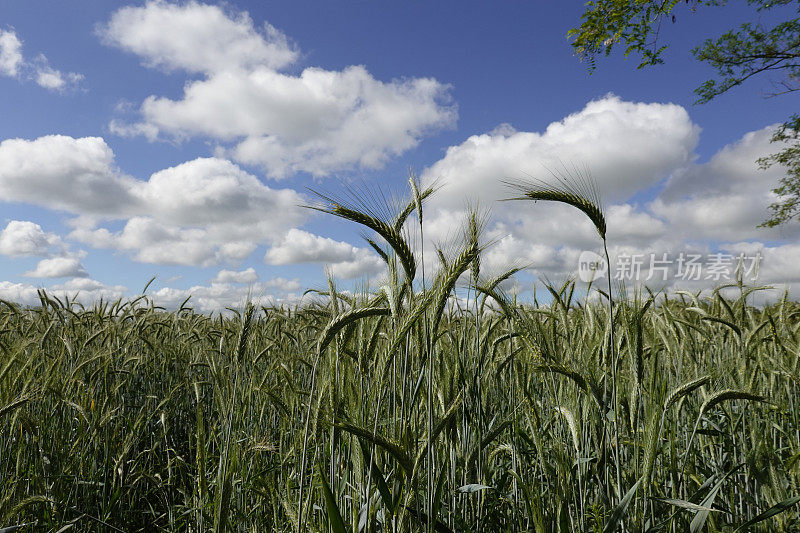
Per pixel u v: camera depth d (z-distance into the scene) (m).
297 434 4.15
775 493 3.33
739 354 4.66
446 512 3.37
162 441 6.81
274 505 3.62
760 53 19.55
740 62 20.08
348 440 3.28
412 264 2.73
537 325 3.72
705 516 2.75
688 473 3.63
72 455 5.29
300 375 5.62
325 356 3.51
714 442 4.35
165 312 10.17
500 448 3.68
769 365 4.87
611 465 3.22
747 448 4.04
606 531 2.65
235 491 4.18
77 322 7.87
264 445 4.09
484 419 3.87
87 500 5.05
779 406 4.30
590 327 4.29
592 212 2.98
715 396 3.01
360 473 2.96
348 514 3.08
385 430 3.28
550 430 3.91
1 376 4.62
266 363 6.33
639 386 3.05
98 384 6.18
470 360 3.63
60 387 5.50
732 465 4.00
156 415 6.91
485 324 4.38
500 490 3.62
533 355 3.54
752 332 4.74
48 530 4.54
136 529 5.55
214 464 4.80
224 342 6.11
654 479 3.55
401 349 3.13
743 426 3.85
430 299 2.76
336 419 2.90
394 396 3.01
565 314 4.26
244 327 4.21
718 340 5.55
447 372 3.52
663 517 3.47
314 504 3.49
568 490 2.91
